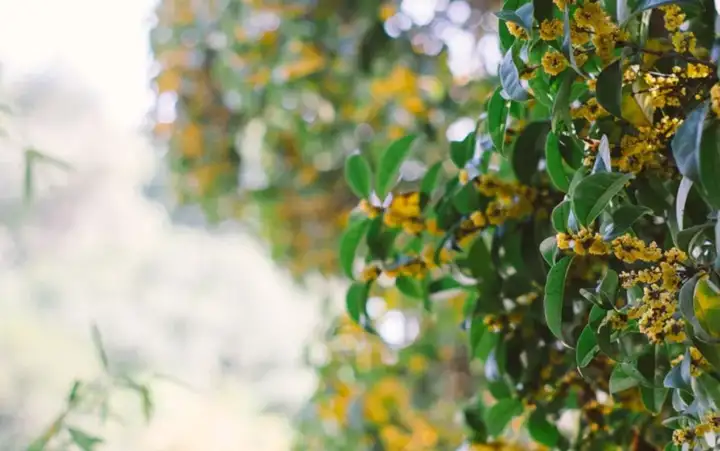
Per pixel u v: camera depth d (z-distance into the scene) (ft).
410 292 6.81
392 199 6.59
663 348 5.84
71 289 23.93
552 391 6.68
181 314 26.55
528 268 6.37
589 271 6.27
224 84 11.86
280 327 27.09
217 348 26.50
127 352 24.98
